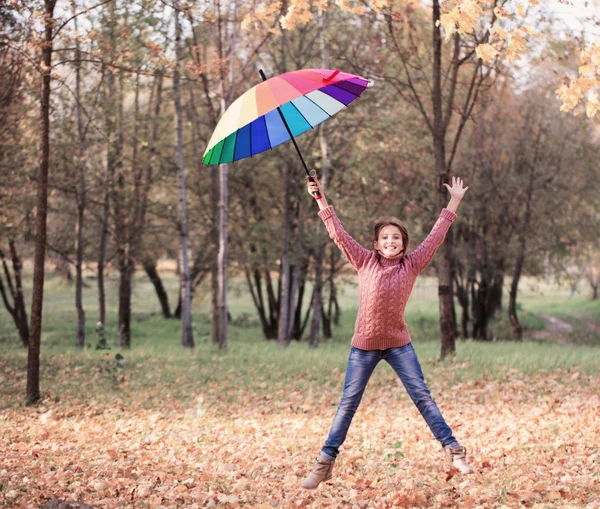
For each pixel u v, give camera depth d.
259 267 24.91
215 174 21.97
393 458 6.40
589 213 26.69
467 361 13.56
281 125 4.68
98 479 5.66
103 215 20.77
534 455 6.27
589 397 9.83
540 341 29.50
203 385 11.93
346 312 41.19
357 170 21.88
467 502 4.67
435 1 13.34
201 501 5.02
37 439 7.59
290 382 12.16
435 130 14.22
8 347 19.97
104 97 16.70
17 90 12.40
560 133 24.27
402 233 4.56
